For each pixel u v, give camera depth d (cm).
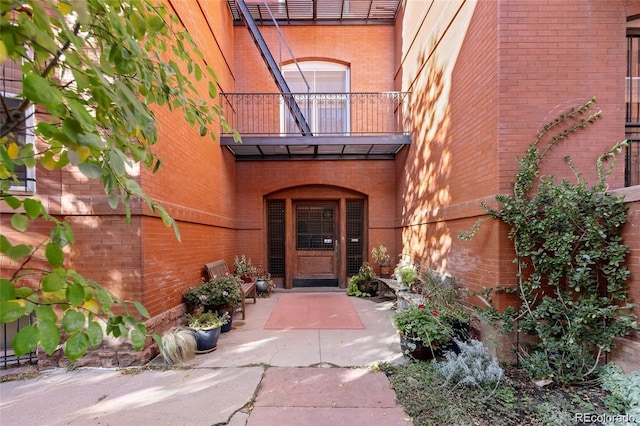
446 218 427
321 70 749
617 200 270
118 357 308
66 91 114
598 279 287
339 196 738
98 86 106
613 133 318
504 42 318
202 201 488
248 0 698
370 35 733
